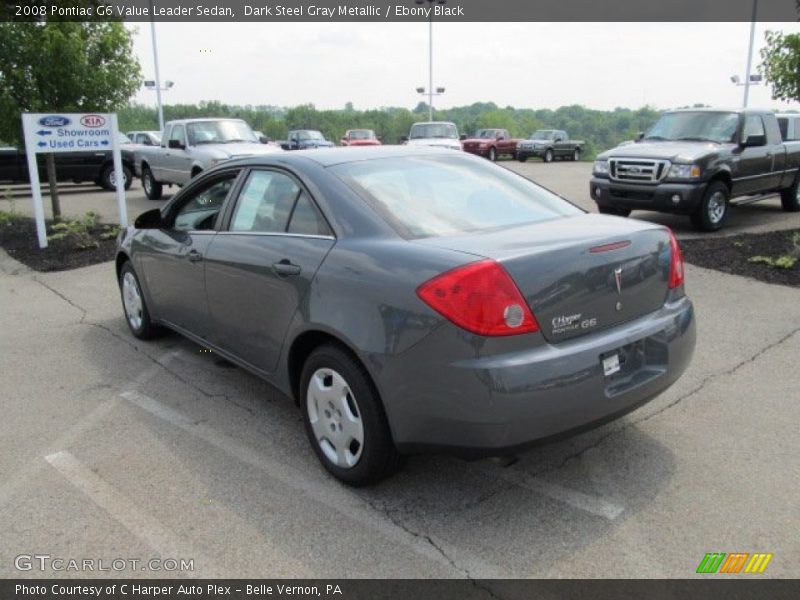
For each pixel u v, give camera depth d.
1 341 6.11
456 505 3.35
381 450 3.30
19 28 10.56
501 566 2.89
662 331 3.43
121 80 11.43
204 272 4.54
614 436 4.00
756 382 4.71
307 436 3.82
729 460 3.69
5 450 4.02
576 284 3.10
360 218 3.52
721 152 10.09
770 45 9.08
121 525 3.25
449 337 2.90
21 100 10.96
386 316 3.11
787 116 12.48
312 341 3.72
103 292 7.86
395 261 3.18
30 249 10.36
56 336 6.21
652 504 3.31
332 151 4.28
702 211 9.98
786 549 2.95
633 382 3.28
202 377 5.12
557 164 32.06
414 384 3.02
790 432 3.99
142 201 16.73
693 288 7.14
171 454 3.94
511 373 2.87
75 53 10.66
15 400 4.77
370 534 3.13
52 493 3.54
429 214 3.61
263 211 4.16
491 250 3.07
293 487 3.56
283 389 4.00
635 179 10.17
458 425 2.95
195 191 4.97
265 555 3.01
